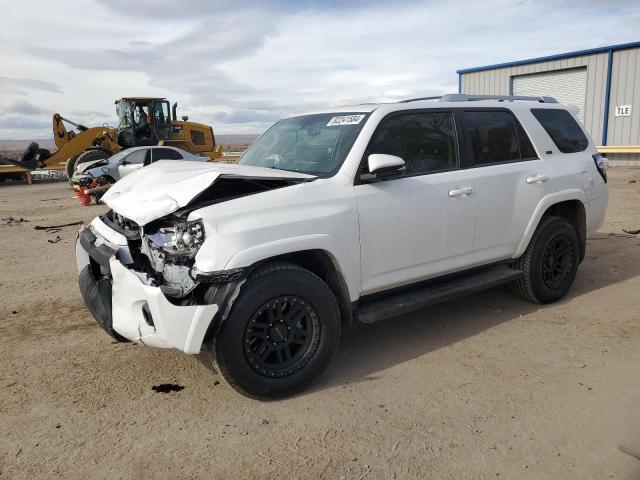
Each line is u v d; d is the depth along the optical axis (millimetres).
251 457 3002
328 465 2910
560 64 22500
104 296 3840
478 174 4621
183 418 3426
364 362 4191
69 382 3947
